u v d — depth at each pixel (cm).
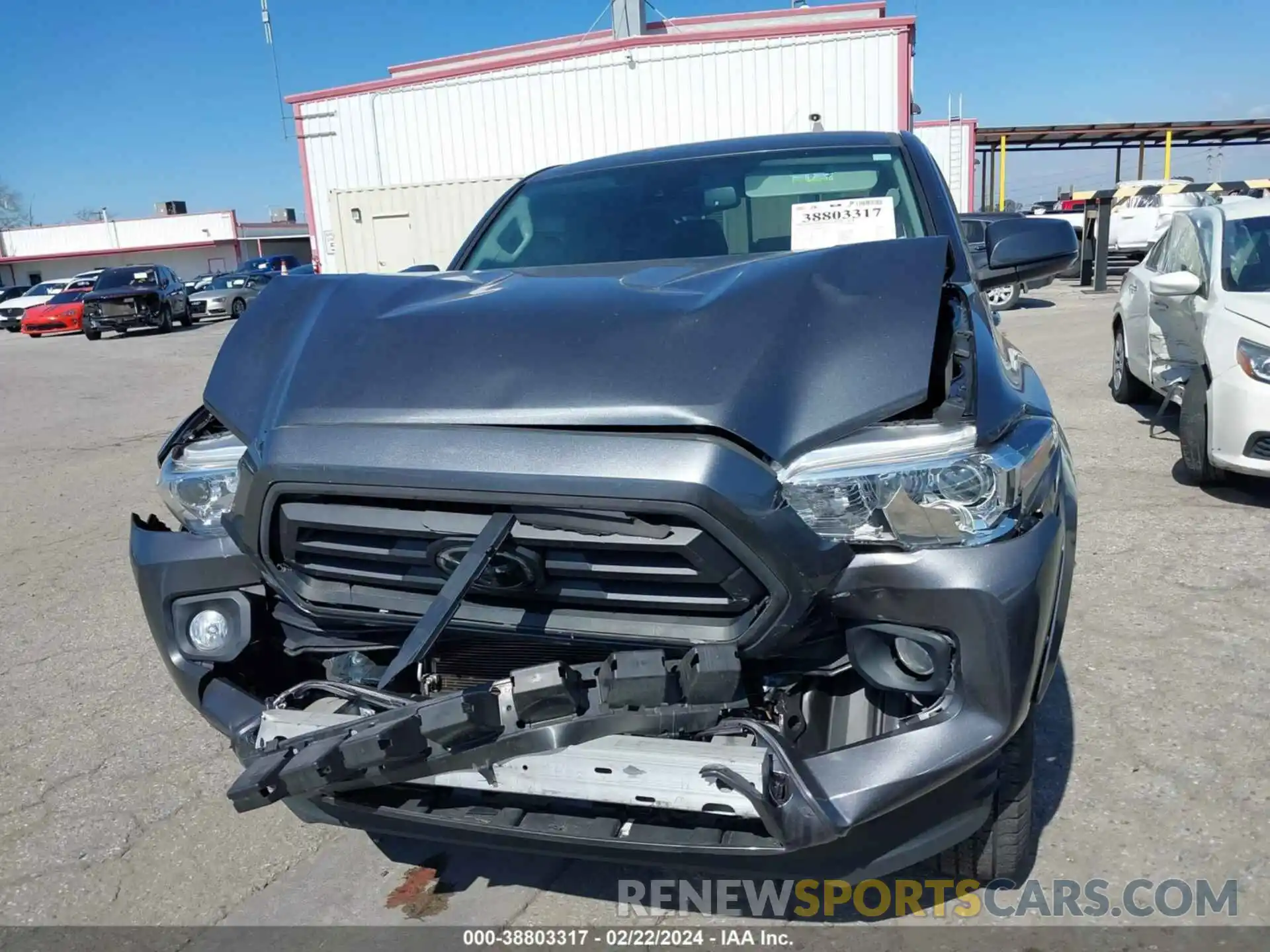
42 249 6462
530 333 233
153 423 1137
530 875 286
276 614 254
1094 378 1002
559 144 1859
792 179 361
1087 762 321
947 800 211
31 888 291
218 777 347
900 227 333
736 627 207
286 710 243
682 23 1958
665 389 208
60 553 619
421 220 1939
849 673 231
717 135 1791
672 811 214
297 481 221
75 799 336
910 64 1720
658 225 358
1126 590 453
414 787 239
